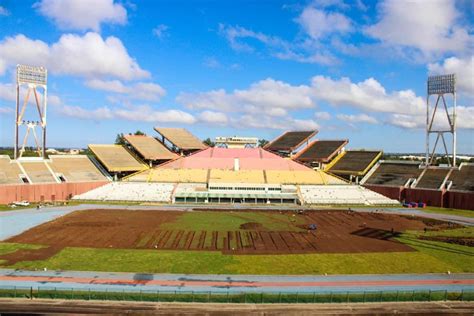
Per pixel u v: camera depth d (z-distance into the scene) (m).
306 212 131.38
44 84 161.12
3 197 131.38
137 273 64.81
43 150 162.75
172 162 183.38
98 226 99.94
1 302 51.16
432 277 65.31
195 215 120.50
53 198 144.12
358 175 174.50
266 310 50.25
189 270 66.81
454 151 159.50
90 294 52.84
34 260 70.56
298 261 73.06
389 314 50.09
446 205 145.50
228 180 169.00
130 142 187.38
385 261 73.69
